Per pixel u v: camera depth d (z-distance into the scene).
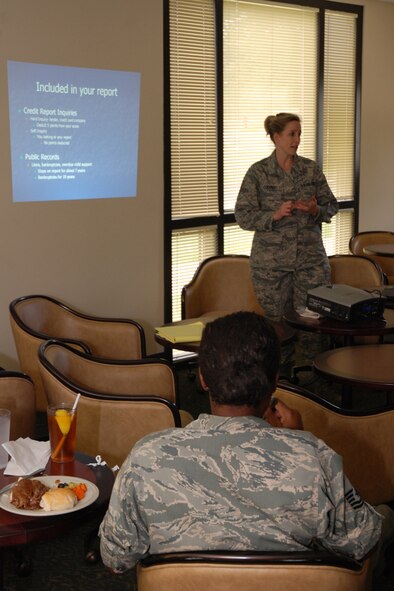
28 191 4.89
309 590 1.52
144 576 1.59
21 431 3.09
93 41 5.11
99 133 5.22
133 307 5.61
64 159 5.05
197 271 5.37
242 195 5.00
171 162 5.75
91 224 5.27
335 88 7.04
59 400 3.05
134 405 2.98
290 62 6.59
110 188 5.35
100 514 1.96
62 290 5.16
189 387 5.40
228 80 6.10
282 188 4.92
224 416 1.65
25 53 4.77
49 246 5.05
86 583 2.88
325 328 3.95
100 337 4.49
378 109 7.48
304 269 5.00
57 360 3.37
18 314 4.25
